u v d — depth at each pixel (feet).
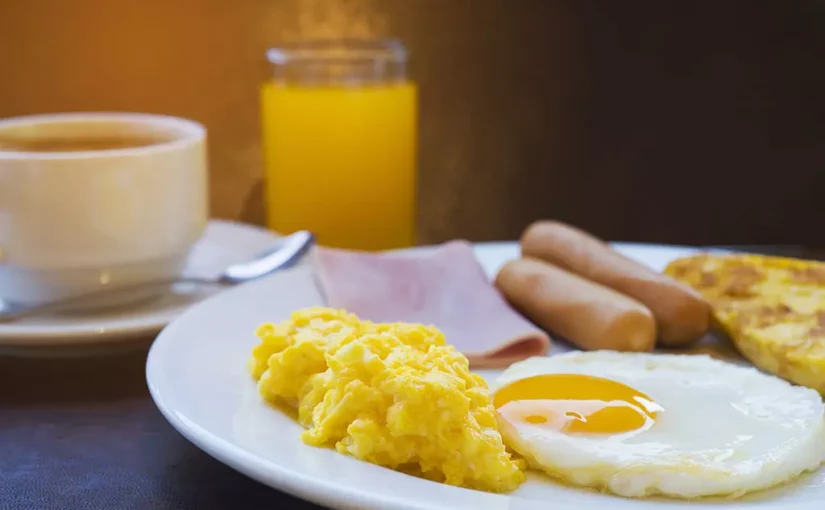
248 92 2.45
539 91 2.52
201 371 1.53
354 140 2.22
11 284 1.82
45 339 1.67
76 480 1.48
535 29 2.47
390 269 1.89
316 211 2.25
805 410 1.50
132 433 1.59
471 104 2.51
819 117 2.55
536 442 1.43
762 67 2.52
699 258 1.92
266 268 1.96
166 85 2.42
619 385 1.56
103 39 2.37
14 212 1.77
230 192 2.52
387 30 2.45
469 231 2.60
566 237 1.91
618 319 1.69
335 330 1.52
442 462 1.38
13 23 2.33
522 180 2.57
